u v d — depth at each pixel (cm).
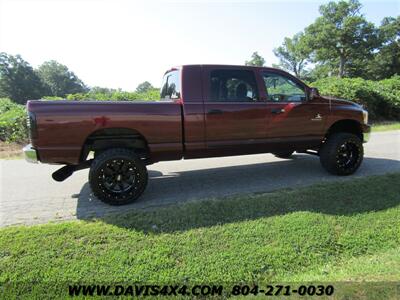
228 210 416
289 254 322
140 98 1327
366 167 628
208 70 487
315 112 548
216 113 479
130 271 295
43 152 415
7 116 1144
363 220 391
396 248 335
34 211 436
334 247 337
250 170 632
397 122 1534
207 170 641
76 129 420
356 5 6350
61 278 286
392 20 6712
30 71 8919
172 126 461
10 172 666
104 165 432
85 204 461
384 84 1864
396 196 461
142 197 483
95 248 331
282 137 532
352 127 600
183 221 388
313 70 7788
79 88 11344
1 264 304
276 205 431
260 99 513
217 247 333
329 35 6341
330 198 453
